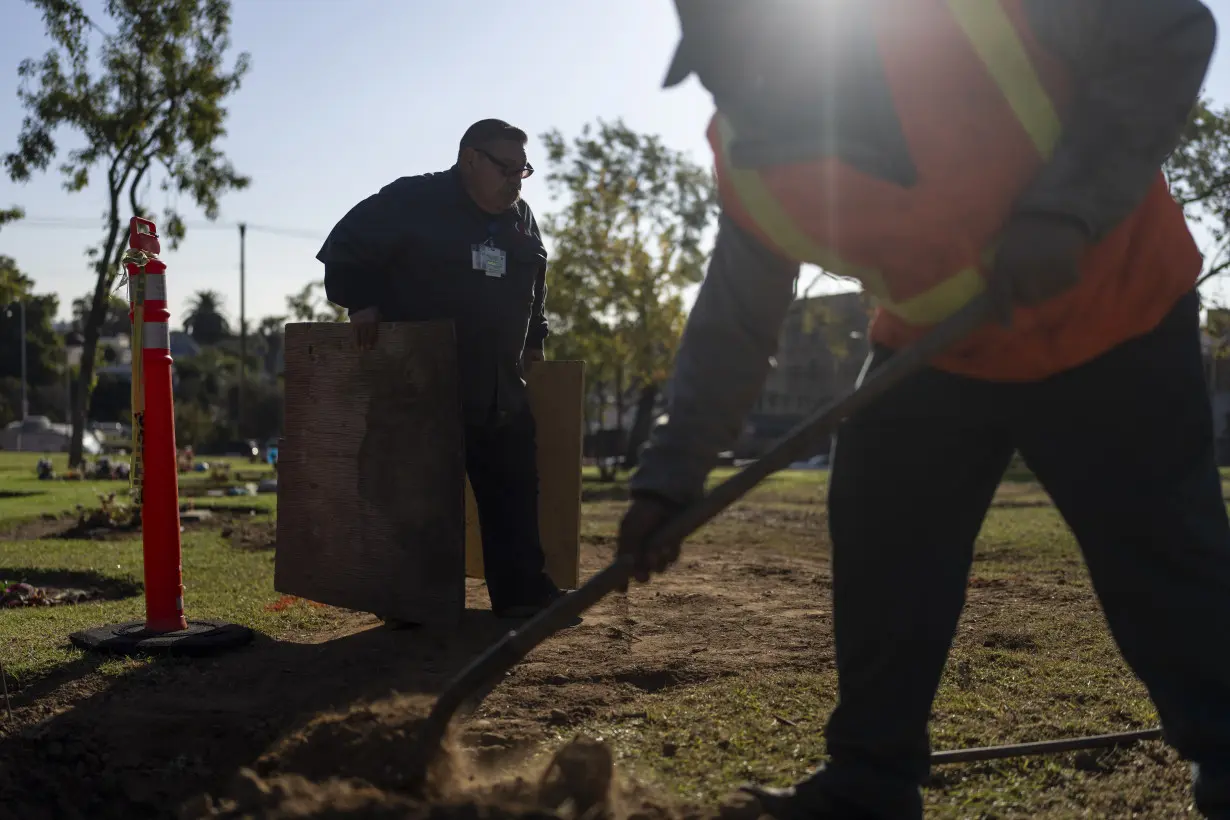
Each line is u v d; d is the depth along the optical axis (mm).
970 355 2027
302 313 43875
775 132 1853
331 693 3521
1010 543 8000
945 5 1814
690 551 7543
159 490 4281
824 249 1919
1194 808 2428
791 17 1779
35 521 11172
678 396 2102
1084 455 2027
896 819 2217
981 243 1869
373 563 4527
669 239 26875
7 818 2914
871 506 2219
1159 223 1947
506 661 2154
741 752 2865
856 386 2129
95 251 25078
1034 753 2791
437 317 4527
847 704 2275
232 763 3088
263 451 40125
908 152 1821
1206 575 1997
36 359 83938
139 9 23594
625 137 31250
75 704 3496
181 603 4355
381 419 4488
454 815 1946
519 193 4641
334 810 1985
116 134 23562
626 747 2932
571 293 26562
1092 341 1948
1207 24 1824
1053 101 1840
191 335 132375
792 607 4934
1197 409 1985
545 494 5020
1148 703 3273
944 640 2238
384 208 4543
